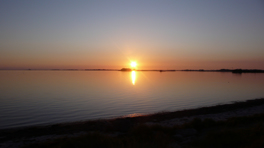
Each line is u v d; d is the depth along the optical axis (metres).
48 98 29.66
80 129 13.83
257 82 68.12
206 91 40.69
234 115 17.78
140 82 68.56
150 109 22.45
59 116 18.73
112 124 14.80
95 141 8.85
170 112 20.25
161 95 34.16
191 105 25.09
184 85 55.97
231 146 8.02
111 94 35.25
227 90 42.69
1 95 32.50
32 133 13.13
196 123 12.17
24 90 40.25
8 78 84.88
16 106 23.17
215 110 20.81
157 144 8.24
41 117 18.27
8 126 15.27
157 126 11.50
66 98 29.83
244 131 9.41
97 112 20.62
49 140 11.04
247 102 25.95
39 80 72.94
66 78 89.06
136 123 15.22
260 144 7.34
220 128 10.88
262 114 14.08
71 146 8.59
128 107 23.41
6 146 10.27
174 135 10.34
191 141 9.05
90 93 36.41
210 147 8.05
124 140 9.25
